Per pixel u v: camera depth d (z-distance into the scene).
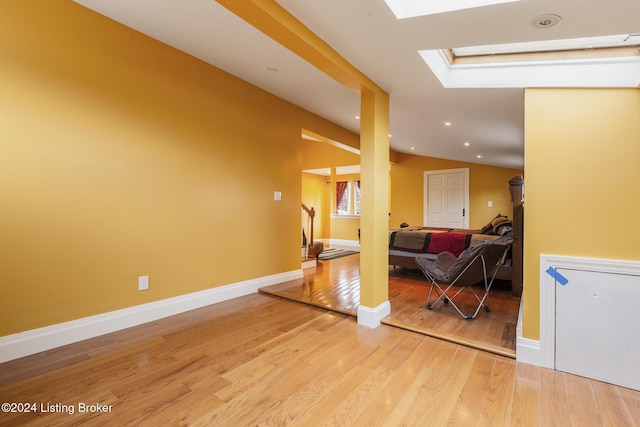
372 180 2.82
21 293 2.19
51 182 2.32
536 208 2.16
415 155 7.89
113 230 2.66
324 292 3.85
